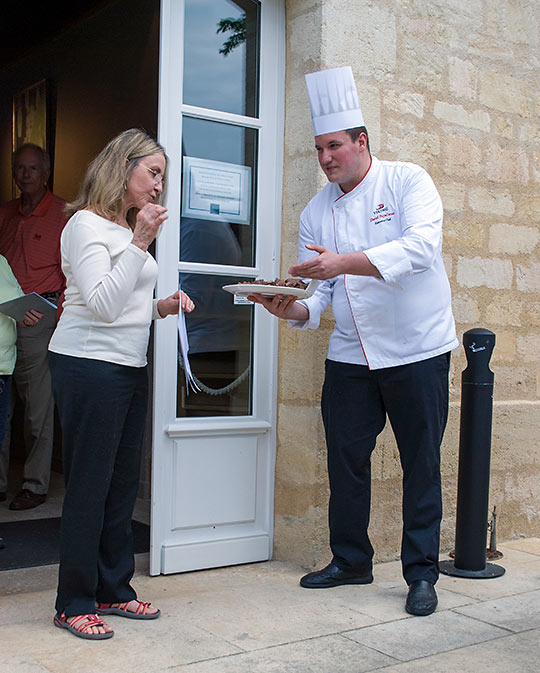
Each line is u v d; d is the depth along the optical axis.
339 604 3.20
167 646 2.70
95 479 2.72
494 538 4.07
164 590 3.35
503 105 4.38
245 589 3.38
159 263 3.57
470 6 4.23
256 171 3.84
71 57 6.23
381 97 3.90
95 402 2.69
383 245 2.99
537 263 4.54
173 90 3.60
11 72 7.08
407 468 3.28
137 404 2.87
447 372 3.33
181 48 3.62
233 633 2.84
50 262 4.90
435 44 4.10
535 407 4.51
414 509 3.24
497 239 4.37
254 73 3.84
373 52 3.87
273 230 3.87
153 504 3.53
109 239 2.73
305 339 3.70
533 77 4.50
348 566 3.44
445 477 4.15
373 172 3.30
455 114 4.18
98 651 2.64
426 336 3.22
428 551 3.20
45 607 3.08
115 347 2.72
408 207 3.16
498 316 4.38
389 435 3.89
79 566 2.76
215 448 3.69
